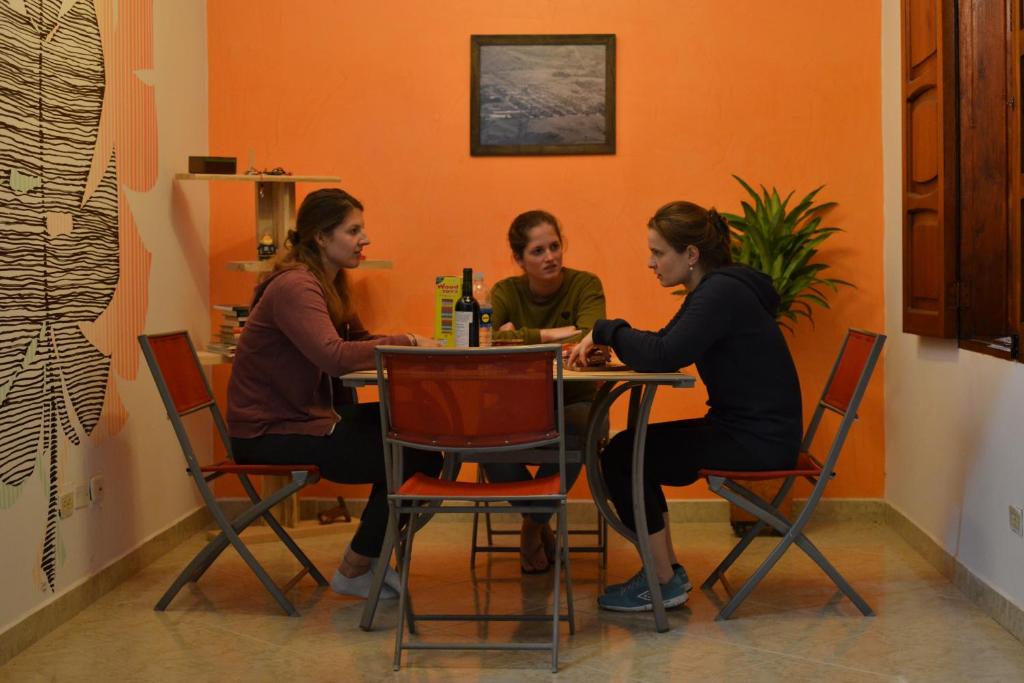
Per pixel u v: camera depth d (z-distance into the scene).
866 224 4.82
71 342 3.51
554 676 2.90
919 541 4.26
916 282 4.20
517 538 4.61
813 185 4.84
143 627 3.37
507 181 4.90
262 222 4.70
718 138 4.85
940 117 3.79
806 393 4.88
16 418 3.13
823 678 2.87
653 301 4.89
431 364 2.89
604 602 3.49
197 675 2.93
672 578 3.48
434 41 4.89
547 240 3.95
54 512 3.38
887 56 4.71
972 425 3.64
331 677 2.91
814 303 4.86
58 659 3.07
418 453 3.41
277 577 3.97
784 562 4.16
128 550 3.98
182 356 3.60
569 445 3.58
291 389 3.47
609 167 4.88
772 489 4.58
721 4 4.83
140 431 4.11
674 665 2.98
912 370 4.41
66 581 3.46
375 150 4.91
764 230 4.51
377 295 4.94
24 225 3.19
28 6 3.23
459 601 3.63
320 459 3.44
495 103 4.88
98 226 3.72
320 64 4.91
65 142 3.47
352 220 3.55
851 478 4.88
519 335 3.82
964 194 3.76
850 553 4.28
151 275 4.23
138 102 4.10
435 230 4.92
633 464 3.28
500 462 3.29
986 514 3.50
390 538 3.21
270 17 4.90
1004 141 3.68
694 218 3.39
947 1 3.74
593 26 4.85
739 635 3.24
